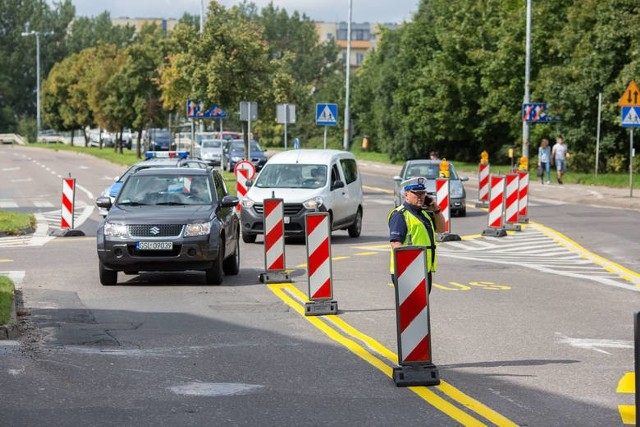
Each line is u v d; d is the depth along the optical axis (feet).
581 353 65.67
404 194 66.95
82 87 563.89
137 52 420.36
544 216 185.88
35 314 81.15
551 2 347.15
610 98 294.05
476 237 150.61
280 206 101.30
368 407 51.34
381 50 575.38
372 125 554.46
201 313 81.82
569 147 318.65
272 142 648.79
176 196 104.12
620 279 103.45
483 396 53.72
